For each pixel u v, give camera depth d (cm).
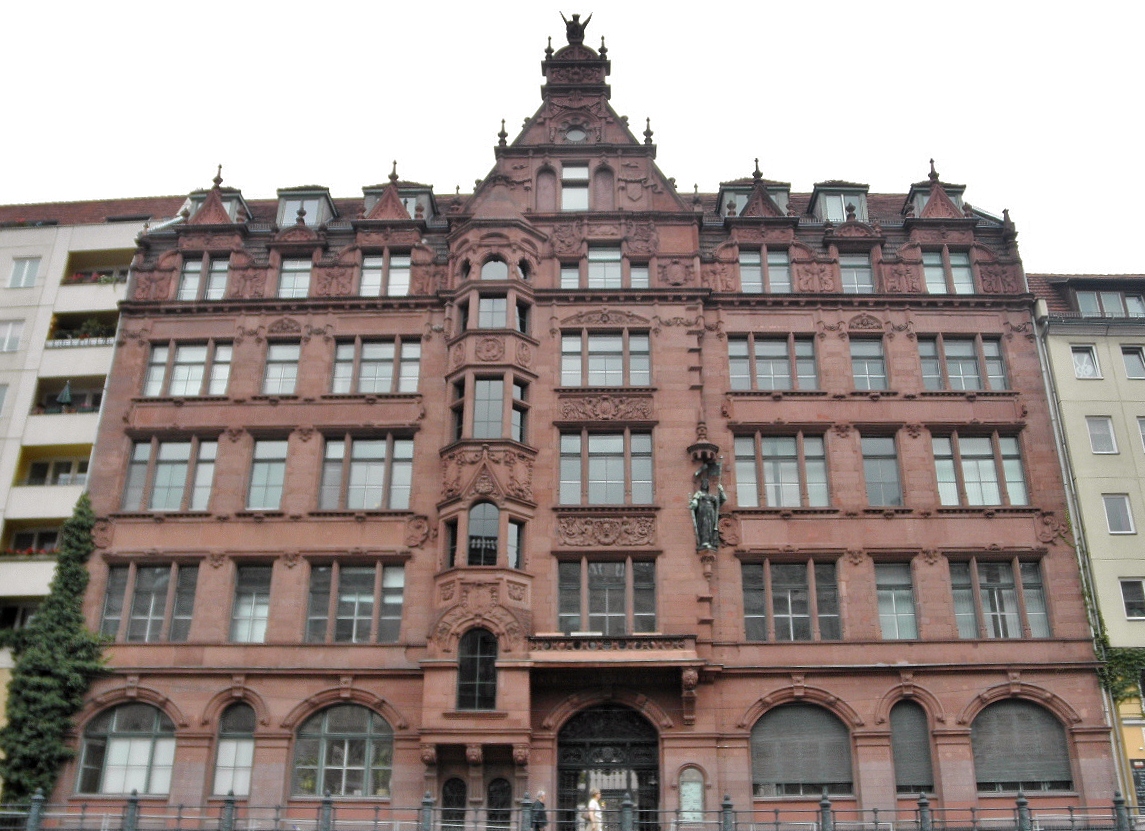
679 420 3378
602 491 3312
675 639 3028
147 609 3259
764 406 3450
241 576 3294
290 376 3550
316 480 3359
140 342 3594
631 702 3053
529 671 2986
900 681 3102
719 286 3631
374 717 3111
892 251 3741
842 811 2786
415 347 3572
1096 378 3506
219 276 3741
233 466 3397
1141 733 3077
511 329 3400
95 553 3312
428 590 3206
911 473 3366
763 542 3262
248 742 3098
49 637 3150
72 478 3750
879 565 3288
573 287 3609
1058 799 3008
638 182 3756
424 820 2319
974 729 3094
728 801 2320
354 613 3234
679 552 3203
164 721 3130
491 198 3609
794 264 3666
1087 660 3144
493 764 2962
